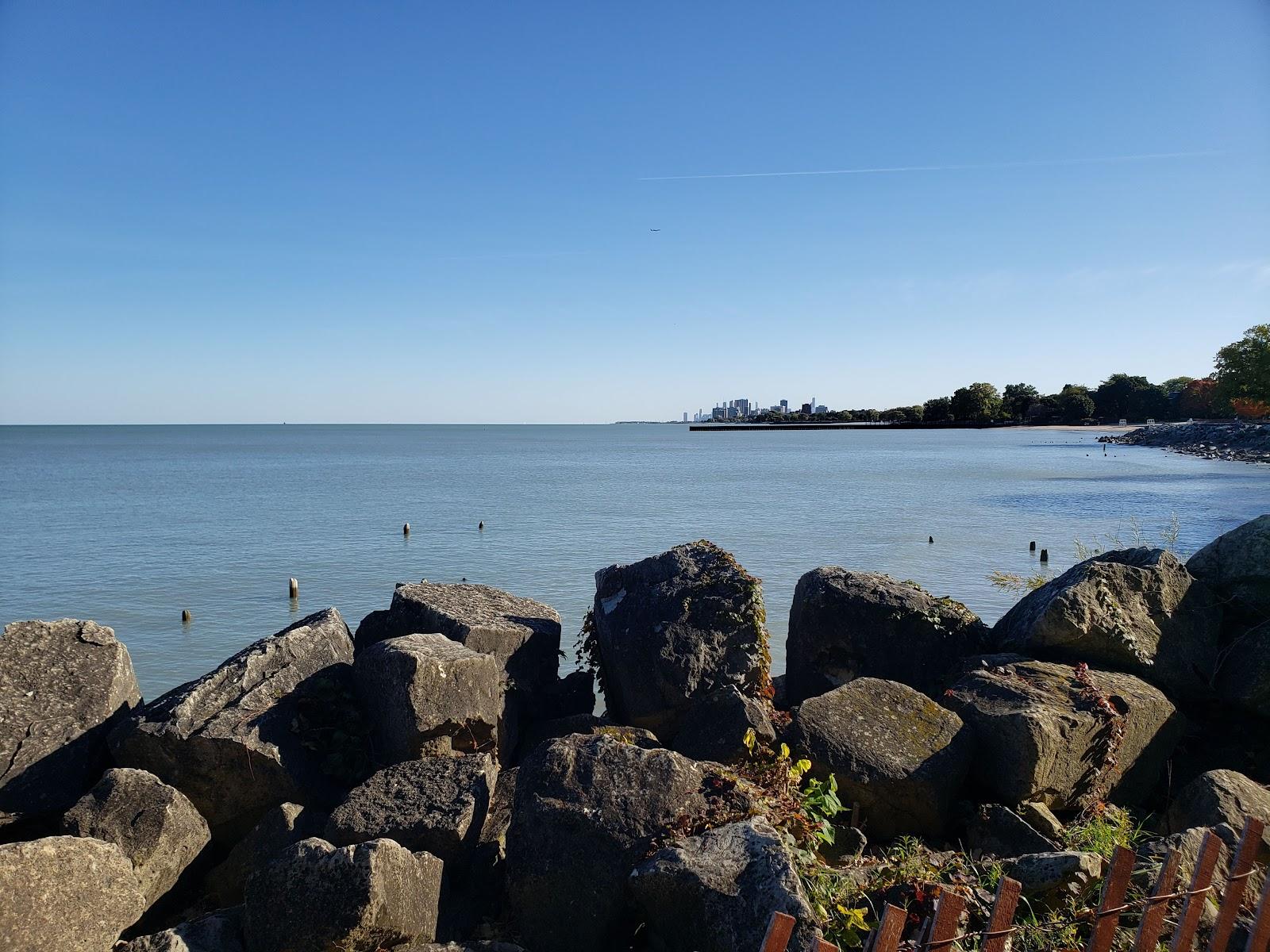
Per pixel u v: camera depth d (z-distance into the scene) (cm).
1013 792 611
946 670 792
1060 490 5488
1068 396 19912
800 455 11231
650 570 843
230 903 567
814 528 3684
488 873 531
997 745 625
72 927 449
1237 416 13238
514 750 737
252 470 9044
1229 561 808
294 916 445
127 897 482
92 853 470
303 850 460
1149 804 685
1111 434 15850
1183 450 10250
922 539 3309
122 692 686
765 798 521
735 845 456
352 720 671
